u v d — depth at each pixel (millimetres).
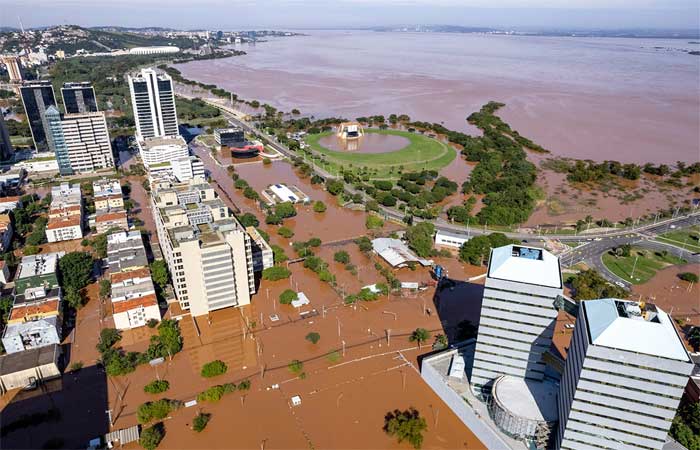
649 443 141250
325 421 179125
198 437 170750
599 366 136000
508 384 177250
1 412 181000
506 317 169875
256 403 186250
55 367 194750
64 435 171250
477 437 174500
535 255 175125
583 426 146250
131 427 173250
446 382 190125
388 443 170625
